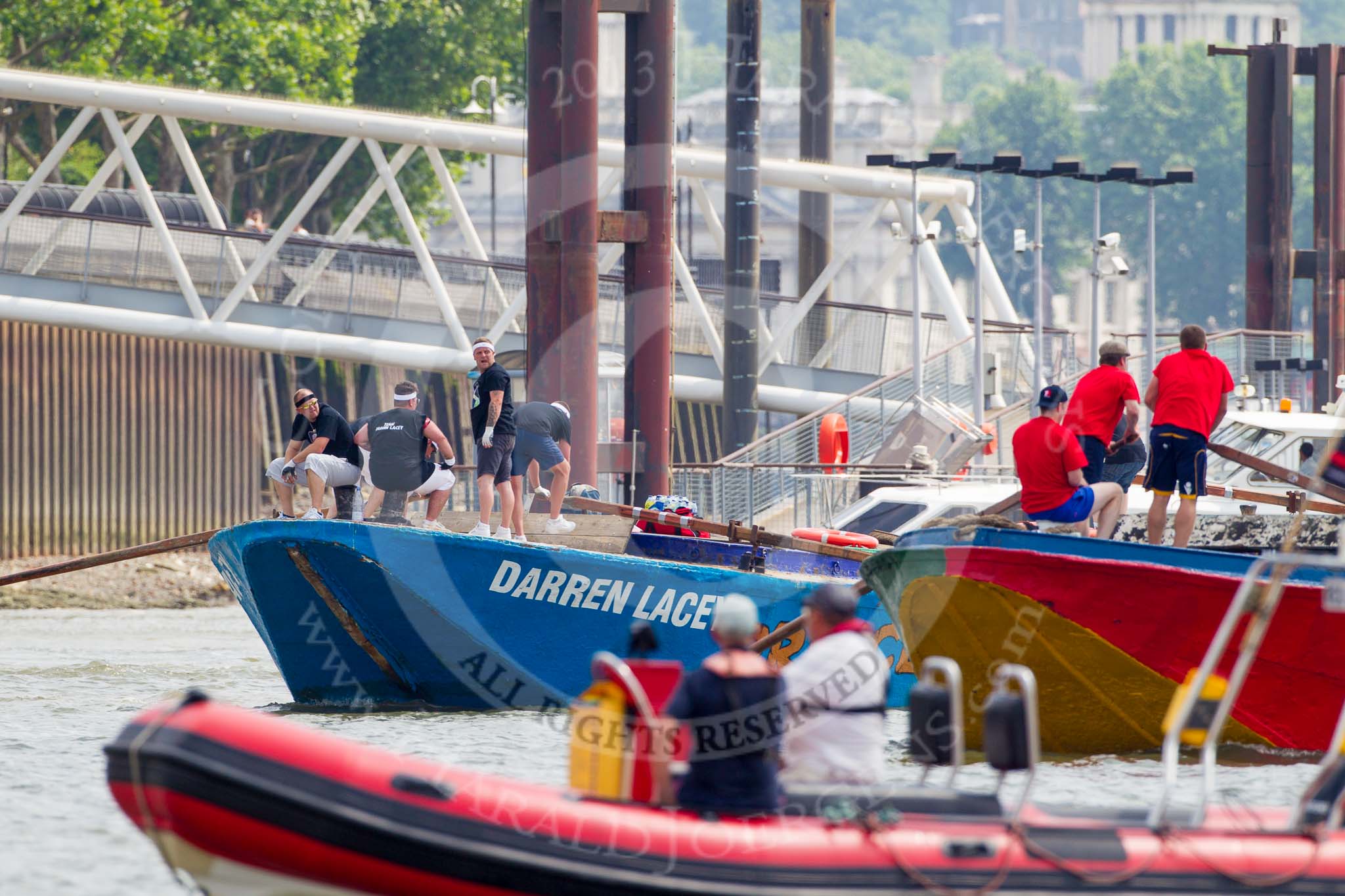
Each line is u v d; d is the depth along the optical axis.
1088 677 38.84
